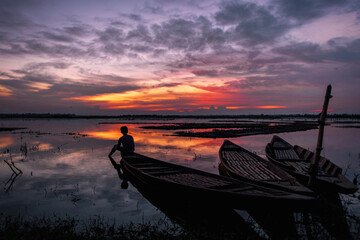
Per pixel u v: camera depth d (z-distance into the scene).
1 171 9.46
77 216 5.34
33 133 26.53
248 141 20.44
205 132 28.34
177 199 5.97
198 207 5.52
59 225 4.68
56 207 5.87
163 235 4.37
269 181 6.68
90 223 4.95
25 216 5.27
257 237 4.40
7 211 5.57
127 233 4.50
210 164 10.85
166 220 5.15
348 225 4.82
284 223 4.97
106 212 5.59
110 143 18.05
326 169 8.09
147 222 5.03
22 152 13.83
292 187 5.86
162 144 17.91
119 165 10.55
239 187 6.18
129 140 11.45
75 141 19.28
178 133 27.66
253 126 42.84
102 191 7.13
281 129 35.03
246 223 4.98
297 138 23.55
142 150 14.91
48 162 11.16
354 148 16.25
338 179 6.76
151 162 9.91
